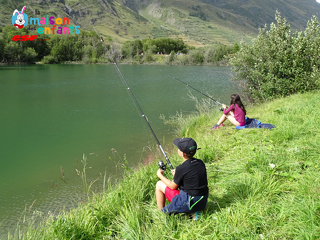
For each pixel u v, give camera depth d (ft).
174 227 9.42
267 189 10.53
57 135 32.40
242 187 11.05
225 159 15.02
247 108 34.14
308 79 31.01
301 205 8.91
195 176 9.07
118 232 9.64
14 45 232.32
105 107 49.29
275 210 9.25
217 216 9.36
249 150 15.31
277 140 16.22
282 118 20.85
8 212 15.97
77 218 10.53
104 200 11.90
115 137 30.73
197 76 116.88
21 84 87.66
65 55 255.50
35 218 15.25
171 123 36.01
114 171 21.06
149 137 30.19
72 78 108.47
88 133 32.76
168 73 135.23
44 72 140.15
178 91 69.51
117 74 128.88
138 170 16.81
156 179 13.41
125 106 50.01
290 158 12.90
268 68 34.17
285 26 33.24
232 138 18.71
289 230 8.13
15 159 24.88
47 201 17.10
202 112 36.68
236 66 37.35
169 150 24.09
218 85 82.48
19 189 18.89
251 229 8.53
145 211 10.91
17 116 43.21
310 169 11.46
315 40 31.14
